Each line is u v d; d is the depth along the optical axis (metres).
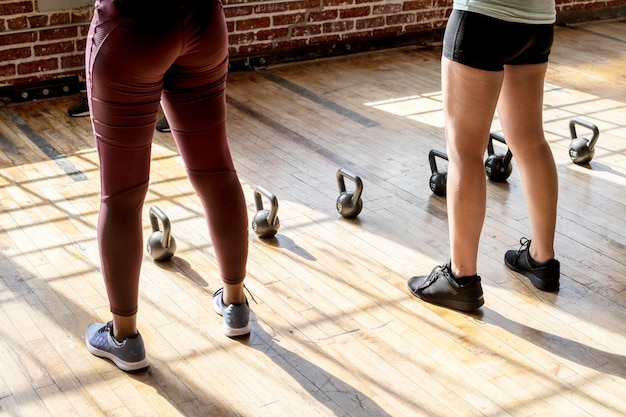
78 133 5.06
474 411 2.51
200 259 3.45
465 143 2.89
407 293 3.21
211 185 2.61
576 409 2.53
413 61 6.83
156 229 3.45
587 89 6.08
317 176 4.42
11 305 3.08
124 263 2.51
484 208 2.95
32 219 3.82
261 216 3.59
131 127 2.35
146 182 2.47
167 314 3.03
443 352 2.82
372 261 3.46
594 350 2.84
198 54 2.37
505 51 2.75
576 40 7.51
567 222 3.87
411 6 7.14
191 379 2.65
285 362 2.74
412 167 4.58
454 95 2.83
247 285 3.23
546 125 5.30
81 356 2.76
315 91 5.98
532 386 2.64
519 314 3.07
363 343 2.86
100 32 2.25
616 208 4.05
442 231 3.77
